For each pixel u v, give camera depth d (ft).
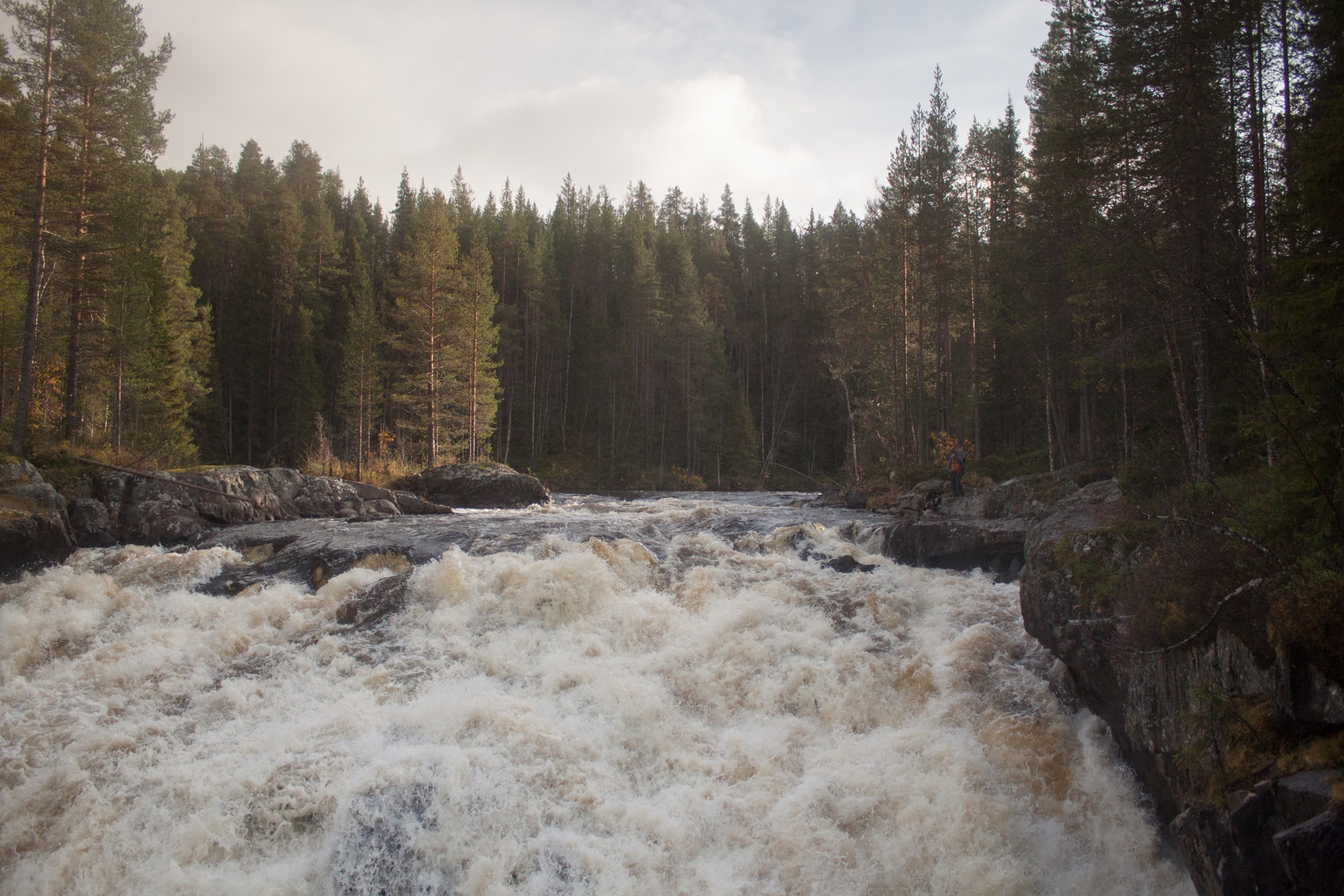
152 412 107.24
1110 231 54.39
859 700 32.68
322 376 170.40
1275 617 18.66
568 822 25.94
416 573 41.86
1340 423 21.47
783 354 230.07
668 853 25.32
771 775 28.45
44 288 90.79
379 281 212.84
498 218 276.41
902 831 25.84
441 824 24.95
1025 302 103.14
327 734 28.89
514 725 29.48
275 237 181.27
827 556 51.11
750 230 294.87
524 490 111.86
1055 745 28.50
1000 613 39.04
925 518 66.54
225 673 33.83
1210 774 19.95
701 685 33.78
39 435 77.66
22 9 78.33
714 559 47.98
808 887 24.43
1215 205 51.72
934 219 115.75
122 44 86.69
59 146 78.02
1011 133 129.18
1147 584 25.16
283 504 75.20
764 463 210.59
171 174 231.09
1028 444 140.77
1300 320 23.21
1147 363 55.42
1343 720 16.65
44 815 25.21
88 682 32.60
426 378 143.54
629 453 204.03
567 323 226.79
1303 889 15.97
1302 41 37.70
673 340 207.31
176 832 24.62
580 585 40.09
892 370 128.77
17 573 48.67
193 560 45.96
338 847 24.07
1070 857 24.85
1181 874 23.36
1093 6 56.24
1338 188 23.85
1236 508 27.96
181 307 146.10
